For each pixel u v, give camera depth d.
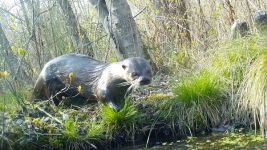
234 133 2.11
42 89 2.50
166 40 3.21
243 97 2.19
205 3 3.13
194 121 2.21
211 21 3.07
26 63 3.00
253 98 2.11
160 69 3.06
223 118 2.21
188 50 3.07
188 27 3.21
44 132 2.10
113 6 2.91
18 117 2.21
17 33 3.17
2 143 2.01
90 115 2.24
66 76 2.40
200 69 2.47
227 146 1.94
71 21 3.15
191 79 2.38
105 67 2.29
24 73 2.97
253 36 2.44
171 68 3.02
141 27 3.35
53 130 2.10
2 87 2.42
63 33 3.19
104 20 3.00
